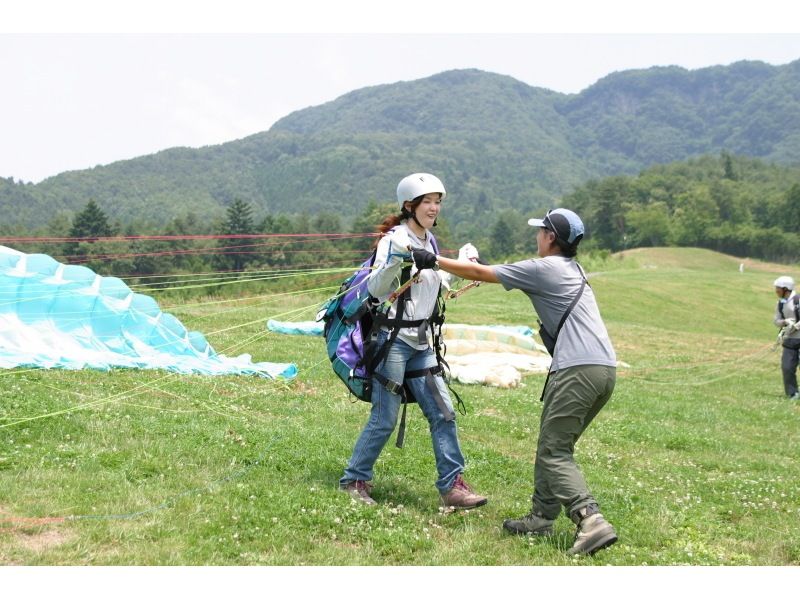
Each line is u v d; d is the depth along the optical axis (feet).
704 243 411.13
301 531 16.29
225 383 30.04
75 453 19.61
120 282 34.09
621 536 18.04
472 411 30.94
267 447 21.94
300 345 42.63
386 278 17.62
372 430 18.53
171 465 19.48
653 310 113.60
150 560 14.28
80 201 611.88
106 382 27.40
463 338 50.14
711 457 28.12
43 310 31.04
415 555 15.90
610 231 458.09
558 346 17.03
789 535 19.13
